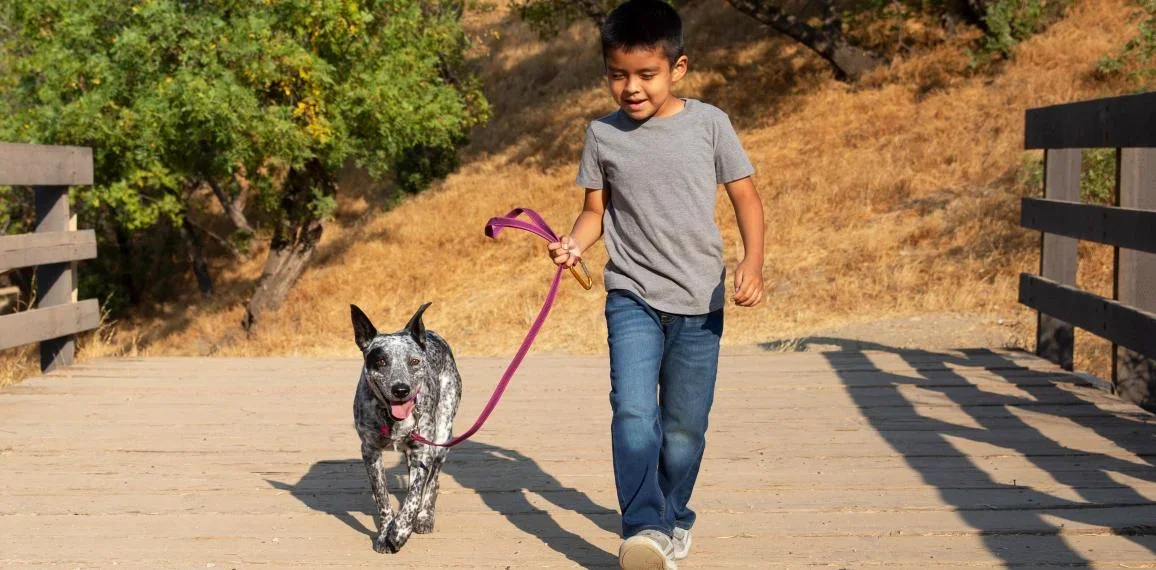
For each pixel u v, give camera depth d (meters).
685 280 3.49
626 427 3.41
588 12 22.75
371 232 22.31
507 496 4.95
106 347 9.45
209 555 4.17
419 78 18.70
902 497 4.79
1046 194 7.63
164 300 26.86
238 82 16.45
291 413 6.84
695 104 3.55
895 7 20.92
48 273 8.43
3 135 16.95
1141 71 14.77
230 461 5.64
